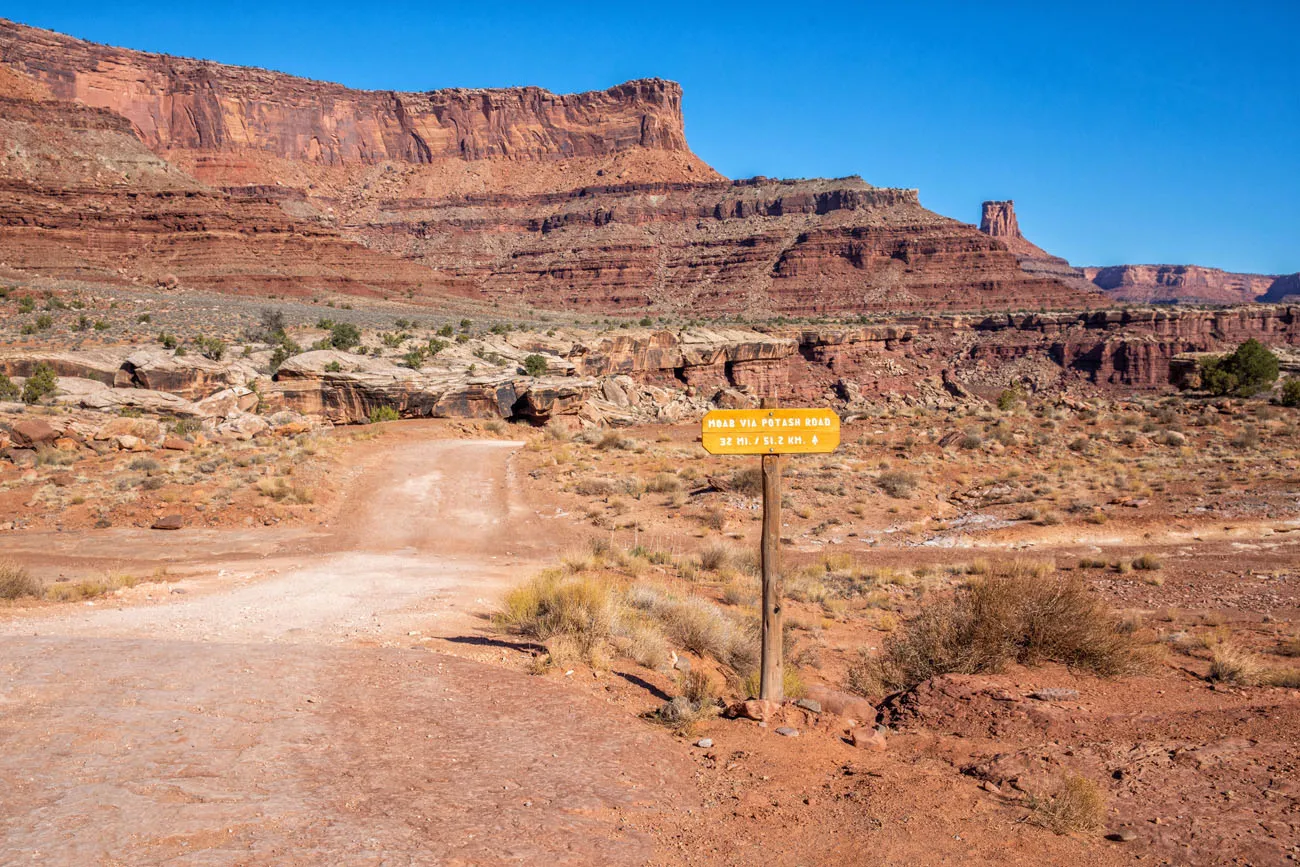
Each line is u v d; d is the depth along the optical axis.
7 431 36.75
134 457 35.94
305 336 107.38
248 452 38.56
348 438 48.34
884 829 6.33
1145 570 22.05
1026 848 6.04
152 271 176.50
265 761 6.39
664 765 7.49
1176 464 35.62
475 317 188.38
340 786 6.09
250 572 21.20
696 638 13.30
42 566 22.33
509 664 10.54
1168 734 8.71
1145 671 12.09
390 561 23.91
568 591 13.29
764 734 8.57
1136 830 6.33
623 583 18.53
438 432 57.03
